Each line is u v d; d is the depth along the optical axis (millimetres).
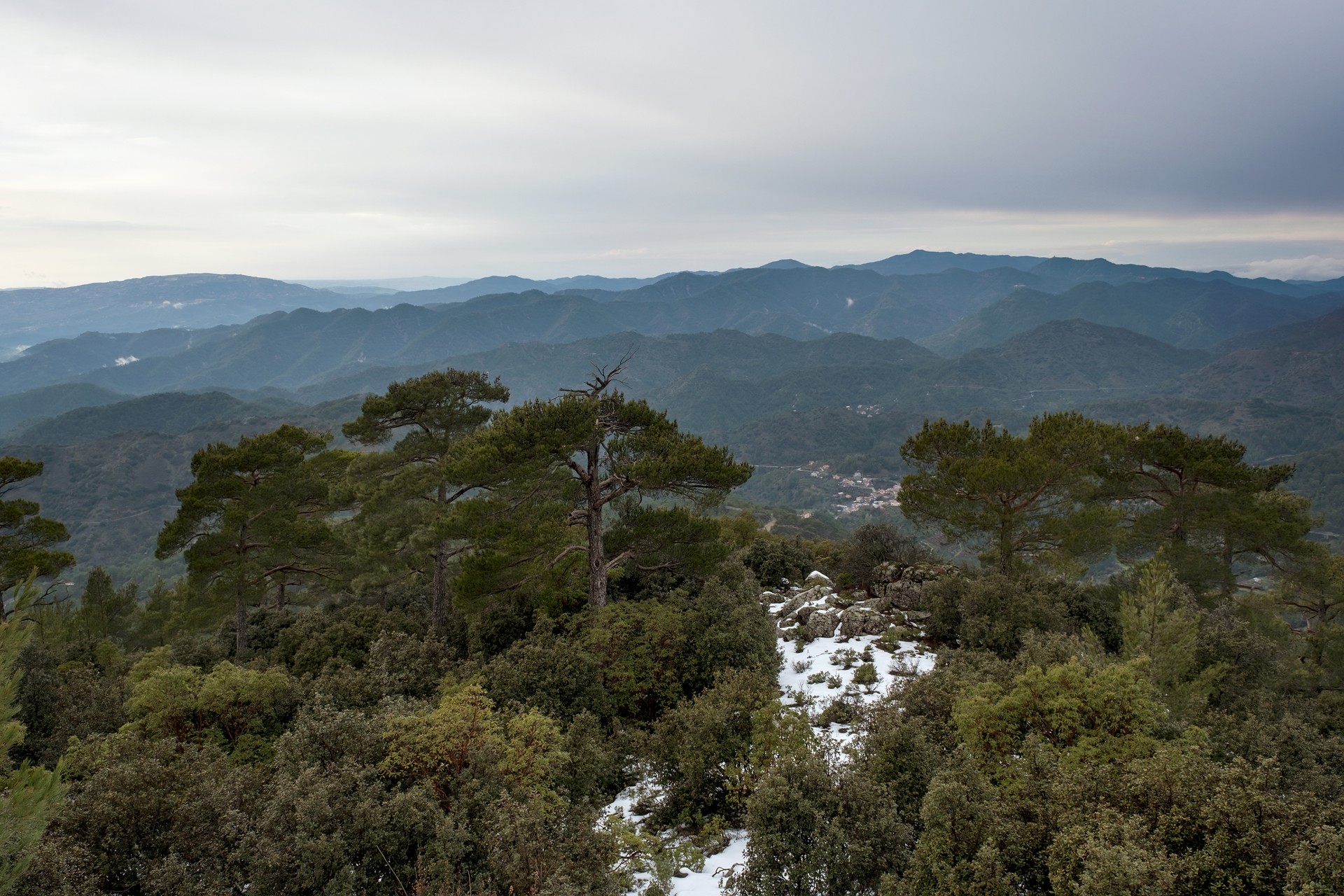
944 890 7570
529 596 21297
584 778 11703
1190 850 7215
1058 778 8727
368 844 9078
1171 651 14930
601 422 20156
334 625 21438
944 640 20000
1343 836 6500
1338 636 22031
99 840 9117
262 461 25641
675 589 22312
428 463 26125
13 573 23547
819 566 30609
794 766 9617
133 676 16969
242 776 10391
